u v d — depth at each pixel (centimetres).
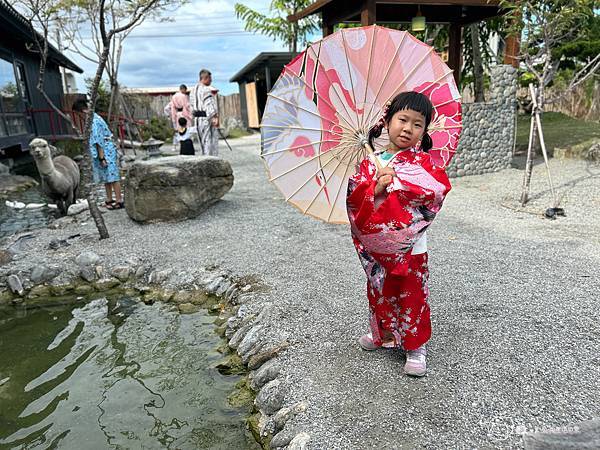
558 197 677
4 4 1009
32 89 1551
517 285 380
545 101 628
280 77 249
